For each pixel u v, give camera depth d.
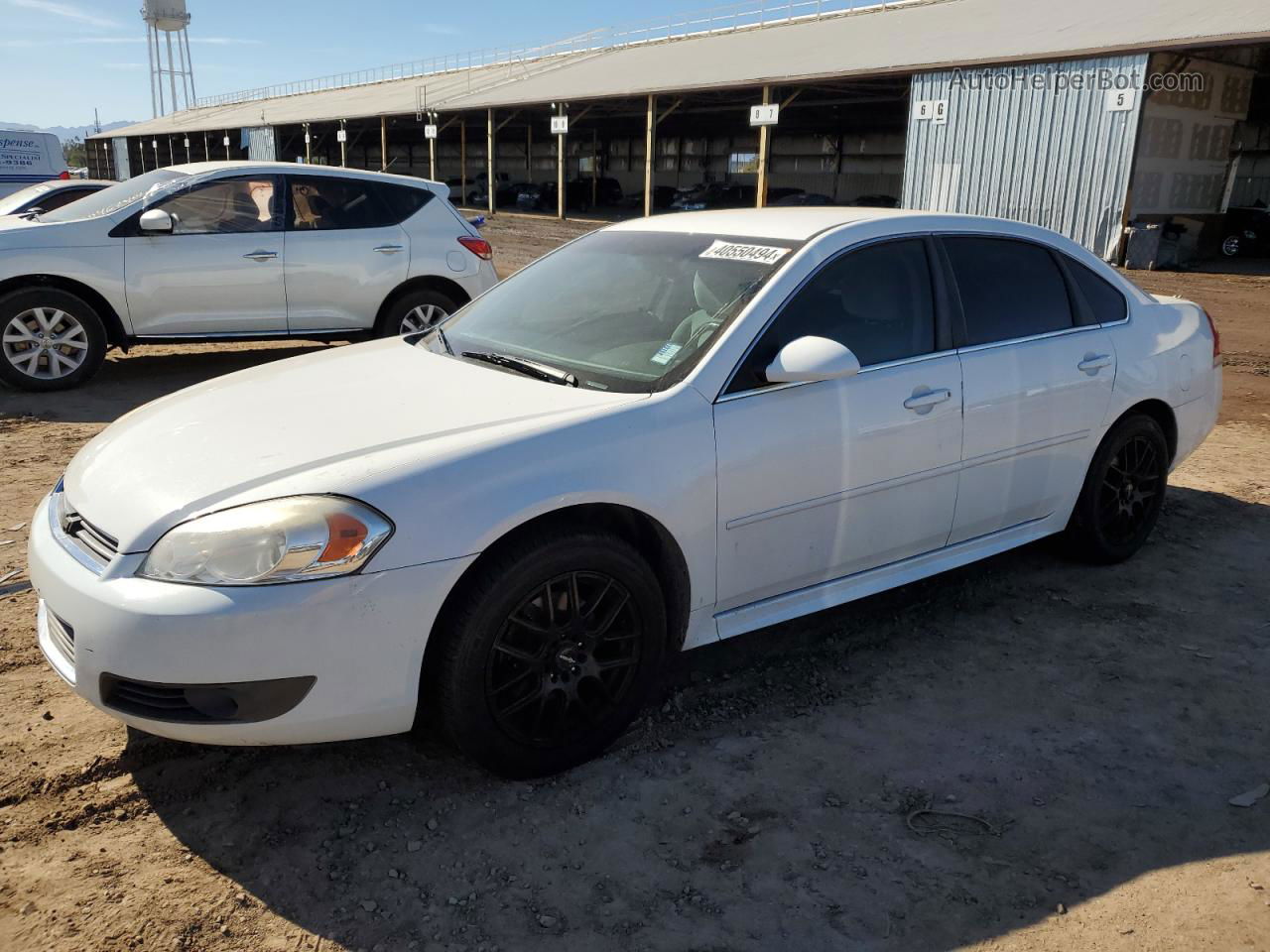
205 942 2.24
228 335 7.63
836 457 3.25
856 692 3.38
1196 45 17.78
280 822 2.65
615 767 2.93
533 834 2.62
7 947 2.20
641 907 2.37
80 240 7.12
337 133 48.84
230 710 2.47
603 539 2.78
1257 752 3.05
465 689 2.62
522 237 25.27
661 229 3.96
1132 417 4.31
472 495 2.58
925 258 3.66
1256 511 5.28
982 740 3.09
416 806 2.73
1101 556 4.41
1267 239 23.38
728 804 2.76
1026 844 2.61
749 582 3.19
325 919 2.31
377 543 2.46
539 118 46.03
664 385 3.03
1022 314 3.92
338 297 7.84
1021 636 3.80
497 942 2.26
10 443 6.05
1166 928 2.30
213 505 2.52
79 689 2.58
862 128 40.28
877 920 2.33
